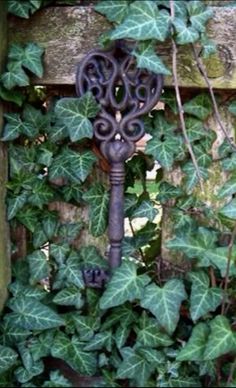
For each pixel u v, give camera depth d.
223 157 0.60
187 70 0.57
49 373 0.62
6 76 0.57
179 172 0.62
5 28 0.57
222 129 0.58
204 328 0.57
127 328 0.61
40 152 0.61
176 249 0.58
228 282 0.59
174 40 0.54
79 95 0.57
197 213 0.62
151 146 0.59
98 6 0.55
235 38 0.56
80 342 0.62
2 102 0.59
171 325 0.56
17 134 0.60
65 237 0.64
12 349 0.60
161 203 0.62
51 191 0.62
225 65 0.57
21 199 0.61
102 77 0.57
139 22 0.53
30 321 0.60
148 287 0.57
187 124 0.60
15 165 0.61
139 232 0.63
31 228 0.63
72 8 0.57
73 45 0.58
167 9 0.55
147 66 0.54
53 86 0.61
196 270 0.60
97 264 0.63
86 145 0.61
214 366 0.59
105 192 0.62
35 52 0.58
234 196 0.61
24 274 0.64
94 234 0.63
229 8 0.56
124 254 0.62
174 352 0.60
